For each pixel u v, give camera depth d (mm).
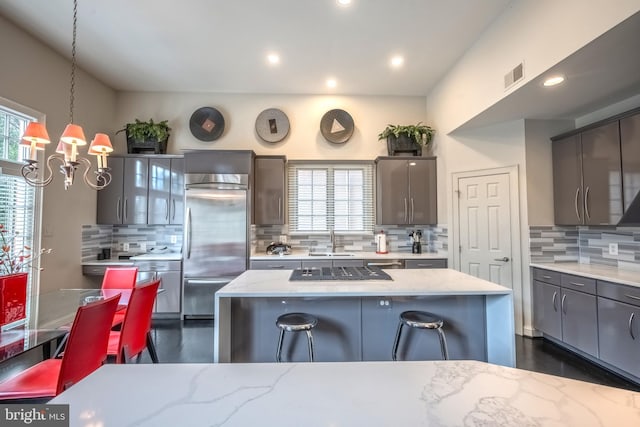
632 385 2314
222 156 3932
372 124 4508
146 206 3996
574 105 2953
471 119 3340
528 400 716
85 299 2289
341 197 4520
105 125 4105
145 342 2156
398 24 2885
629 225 2615
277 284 2043
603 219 2744
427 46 3258
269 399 717
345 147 4488
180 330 3477
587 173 2920
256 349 2119
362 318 2143
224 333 1943
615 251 2982
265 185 4133
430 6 2641
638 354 2207
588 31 1930
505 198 3518
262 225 4270
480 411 670
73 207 3553
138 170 4016
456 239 3830
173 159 4027
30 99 3004
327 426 613
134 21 2834
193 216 3816
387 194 4148
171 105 4379
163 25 2895
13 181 2861
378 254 4117
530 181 3377
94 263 3729
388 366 900
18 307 1657
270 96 4469
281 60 3523
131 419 635
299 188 4496
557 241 3381
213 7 2648
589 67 2230
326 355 2125
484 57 3021
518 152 3430
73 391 745
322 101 4492
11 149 2861
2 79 2742
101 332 1672
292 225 4461
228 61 3545
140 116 4344
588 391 753
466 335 2174
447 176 3908
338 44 3207
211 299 3812
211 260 3805
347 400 715
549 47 2234
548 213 3391
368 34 3033
